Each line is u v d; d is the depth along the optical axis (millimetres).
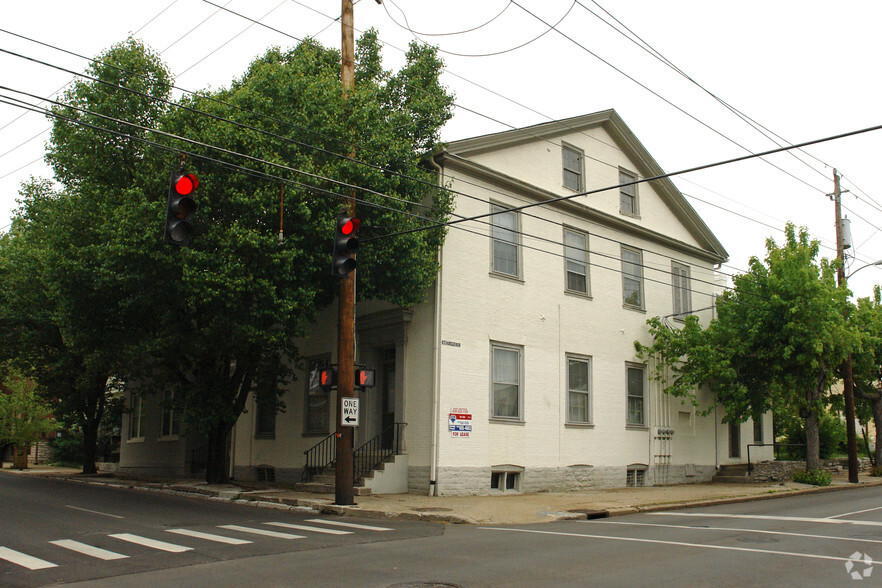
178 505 17203
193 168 15836
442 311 19359
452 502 17172
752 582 8180
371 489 18359
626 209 25625
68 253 19031
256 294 16141
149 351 19141
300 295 16469
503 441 20219
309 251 16672
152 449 31469
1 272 27859
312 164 16000
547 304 22203
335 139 16094
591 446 22641
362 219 17000
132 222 16141
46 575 8750
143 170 16969
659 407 25203
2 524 13461
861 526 13336
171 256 15992
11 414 38125
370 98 17812
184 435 29000
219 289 15656
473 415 19609
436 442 18734
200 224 16438
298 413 23422
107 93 18125
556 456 21531
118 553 10227
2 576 8703
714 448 27156
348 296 16359
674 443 25547
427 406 19156
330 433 21891
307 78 16875
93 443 31469
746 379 25188
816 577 8469
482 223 20797
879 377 30031
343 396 16016
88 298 19250
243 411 21578
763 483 24922
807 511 16266
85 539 11547
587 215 23969
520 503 17281
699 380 24266
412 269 17703
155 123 18406
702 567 9102
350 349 16188
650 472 24406
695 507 17906
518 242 21766
